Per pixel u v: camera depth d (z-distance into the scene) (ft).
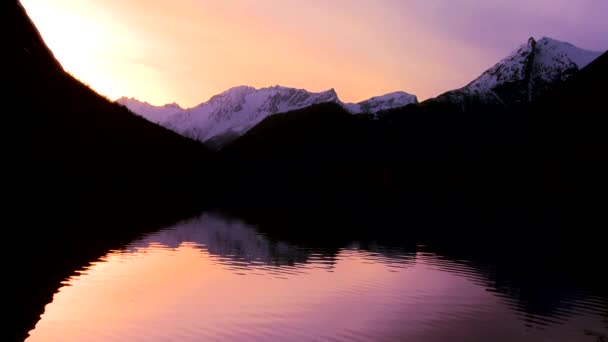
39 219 185.88
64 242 150.30
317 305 99.30
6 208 191.52
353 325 87.71
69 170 280.51
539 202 444.55
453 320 93.61
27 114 280.72
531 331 88.99
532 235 246.06
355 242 195.31
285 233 215.31
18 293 96.07
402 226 272.72
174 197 367.86
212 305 95.81
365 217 322.55
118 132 412.98
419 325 89.76
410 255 167.63
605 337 86.89
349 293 110.42
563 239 232.32
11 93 276.82
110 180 321.93
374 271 136.56
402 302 104.99
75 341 74.23
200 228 213.66
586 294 118.93
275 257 151.12
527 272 145.69
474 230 263.08
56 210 211.20
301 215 318.04
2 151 232.73
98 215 218.18
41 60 363.76
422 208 419.74
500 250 190.70
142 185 365.20
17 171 230.89
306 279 122.11
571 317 98.53
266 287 111.86
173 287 107.34
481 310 101.19
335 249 173.78
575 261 169.17
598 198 406.21
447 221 312.71
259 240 187.52
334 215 329.11
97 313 87.25
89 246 147.64
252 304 97.55
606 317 98.89
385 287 117.80
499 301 108.99
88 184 287.48
